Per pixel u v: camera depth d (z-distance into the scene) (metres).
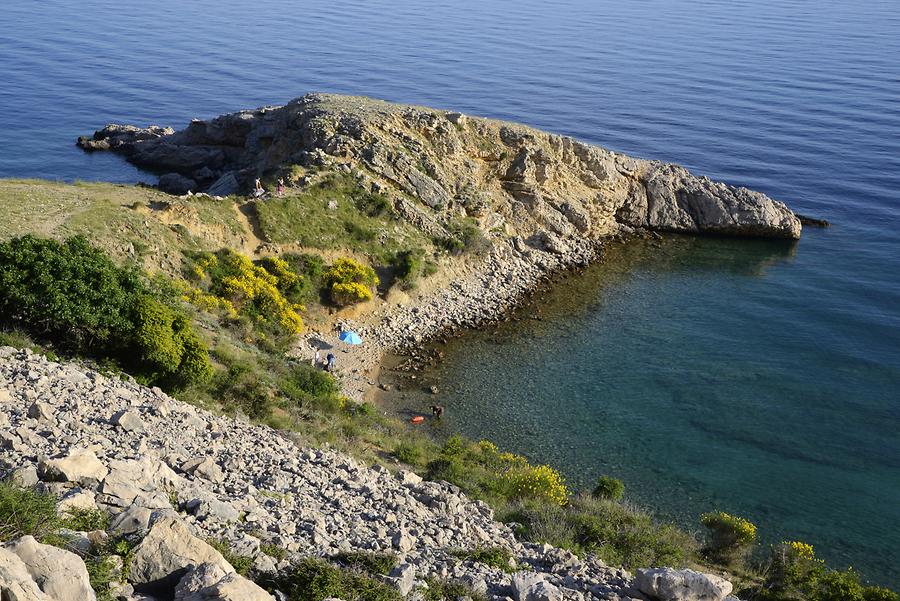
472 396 55.69
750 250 92.56
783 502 45.91
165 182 108.38
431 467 36.25
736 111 164.12
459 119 86.81
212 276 58.41
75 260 33.91
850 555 41.41
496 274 77.00
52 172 112.31
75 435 20.11
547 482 35.78
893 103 168.75
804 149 136.38
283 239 65.94
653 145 140.75
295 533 18.02
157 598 12.58
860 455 51.69
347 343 60.44
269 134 98.75
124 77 180.38
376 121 82.56
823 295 79.56
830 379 62.16
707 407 56.66
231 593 11.75
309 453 27.84
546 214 87.38
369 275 66.38
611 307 73.94
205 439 24.88
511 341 65.19
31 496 13.52
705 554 33.69
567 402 56.00
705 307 75.38
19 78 171.12
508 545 22.88
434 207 79.12
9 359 25.94
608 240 92.44
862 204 109.75
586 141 143.50
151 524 13.88
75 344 32.31
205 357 34.94
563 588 17.78
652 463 49.12
